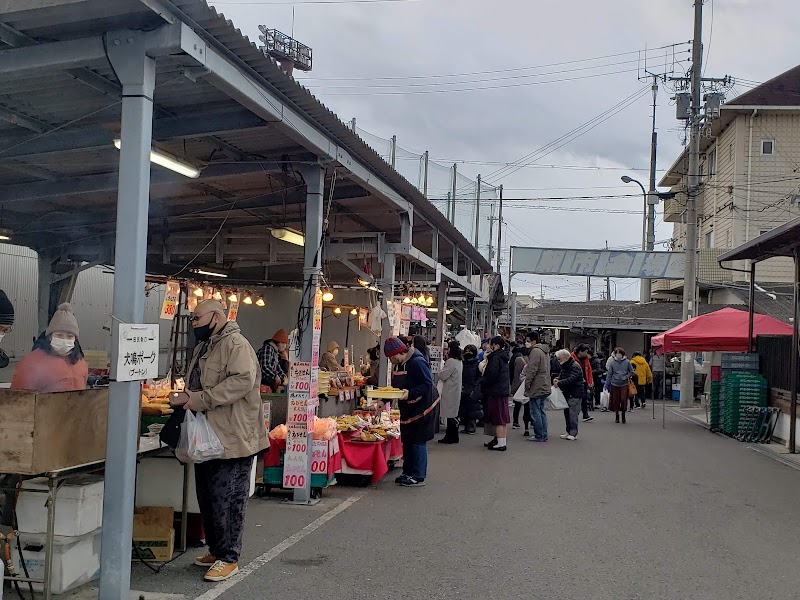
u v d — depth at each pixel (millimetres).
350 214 11156
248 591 5219
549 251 24484
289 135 6793
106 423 5234
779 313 23969
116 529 4762
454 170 24047
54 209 10867
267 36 18031
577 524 7410
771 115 27359
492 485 9344
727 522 7668
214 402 5289
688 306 22000
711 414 16672
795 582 5734
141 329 4844
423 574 5699
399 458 10422
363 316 14961
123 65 4922
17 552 5000
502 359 12531
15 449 4547
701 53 22094
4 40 5051
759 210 27391
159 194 9883
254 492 8422
